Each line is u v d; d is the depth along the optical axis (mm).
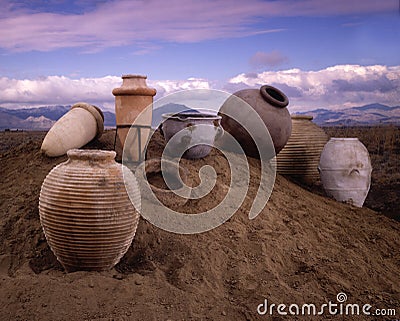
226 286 2850
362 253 3502
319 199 4652
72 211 2609
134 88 3766
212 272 2932
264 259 3150
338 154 4832
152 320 2375
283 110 4988
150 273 2875
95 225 2625
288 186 4730
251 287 2826
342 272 3145
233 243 3289
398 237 3926
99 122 4250
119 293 2535
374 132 10891
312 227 3793
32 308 2371
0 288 2504
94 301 2459
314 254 3361
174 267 2979
